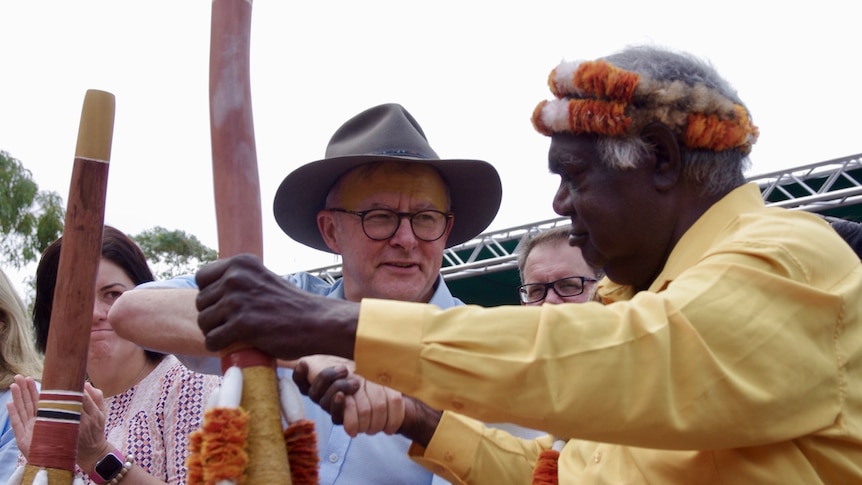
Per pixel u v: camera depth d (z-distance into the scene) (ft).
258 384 5.21
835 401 5.37
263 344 5.14
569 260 11.59
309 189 10.66
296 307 5.16
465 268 31.86
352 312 5.16
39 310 11.64
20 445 9.14
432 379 5.07
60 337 6.09
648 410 4.99
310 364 6.71
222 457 4.92
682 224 6.12
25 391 9.39
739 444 5.17
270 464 5.10
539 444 7.84
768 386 5.11
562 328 5.09
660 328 5.07
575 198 6.18
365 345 5.07
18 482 6.11
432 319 5.14
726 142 6.04
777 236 5.57
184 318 6.99
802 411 5.24
